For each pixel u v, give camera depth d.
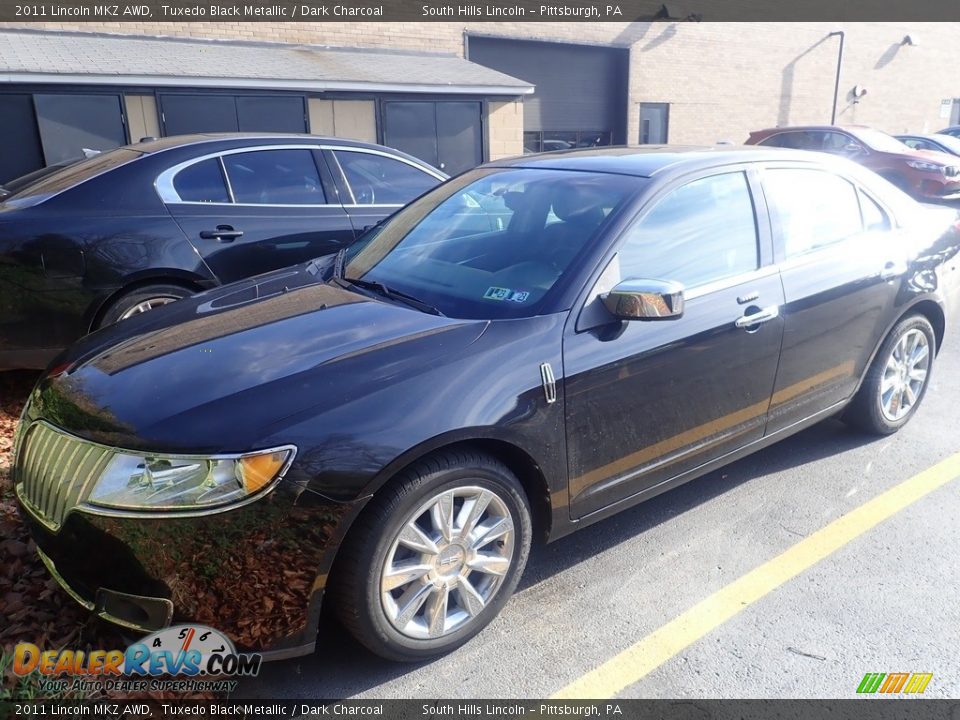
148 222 4.59
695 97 19.94
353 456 2.28
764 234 3.44
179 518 2.19
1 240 4.17
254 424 2.26
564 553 3.28
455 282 3.09
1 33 10.73
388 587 2.42
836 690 2.49
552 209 3.24
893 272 3.93
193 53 11.61
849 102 23.88
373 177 5.61
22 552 3.01
